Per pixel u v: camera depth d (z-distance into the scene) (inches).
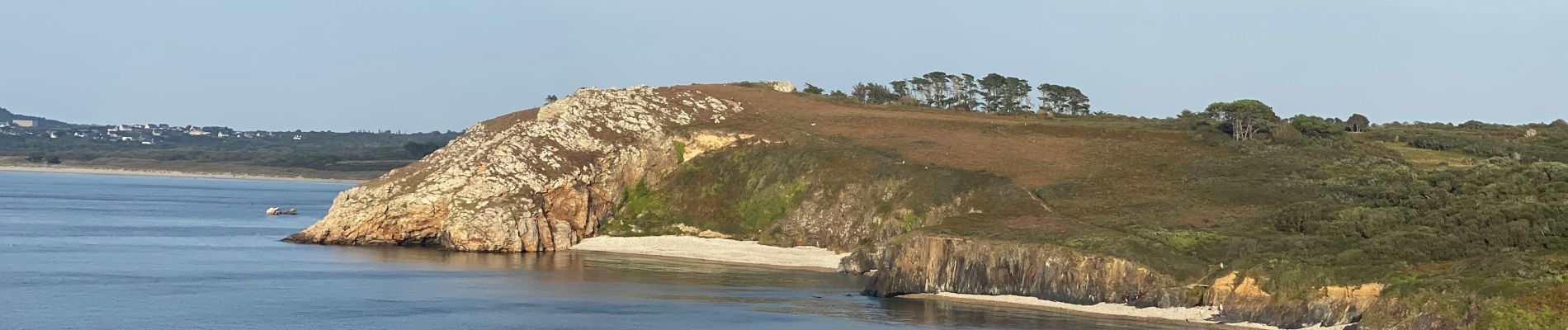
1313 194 4222.4
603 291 3599.9
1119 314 3154.5
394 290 3535.9
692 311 3230.8
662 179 5546.3
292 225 6289.4
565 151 5388.8
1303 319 2896.2
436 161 5620.1
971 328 2977.4
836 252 4665.4
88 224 5994.1
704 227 5137.8
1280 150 5162.4
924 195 4571.9
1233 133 5787.4
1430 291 2733.8
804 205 4950.8
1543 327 2549.2
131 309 3093.0
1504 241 3198.8
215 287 3518.7
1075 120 6496.1
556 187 5152.6
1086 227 3740.2
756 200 5162.4
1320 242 3408.0
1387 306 2763.3
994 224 3905.0
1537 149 5344.5
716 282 3882.9
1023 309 3272.6
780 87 7199.8
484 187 5032.0
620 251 4948.3
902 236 3782.0
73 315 2974.9
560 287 3681.1
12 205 7534.5
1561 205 3513.8
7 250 4458.7
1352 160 4899.1
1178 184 4478.3
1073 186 4453.7
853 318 3132.4
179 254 4446.4
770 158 5378.9
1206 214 3951.8
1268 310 2967.5
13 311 3016.7
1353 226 3538.4
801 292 3659.0
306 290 3511.3
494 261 4463.6
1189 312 3085.6
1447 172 4409.5
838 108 6501.0
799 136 5565.9
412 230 5024.6
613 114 5767.7
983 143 5369.1
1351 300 2866.6
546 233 4982.8
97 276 3720.5
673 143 5644.7
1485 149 5319.9
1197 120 6373.0
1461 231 3341.5
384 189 5132.9
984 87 7736.2
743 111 6181.1
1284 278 2987.2
